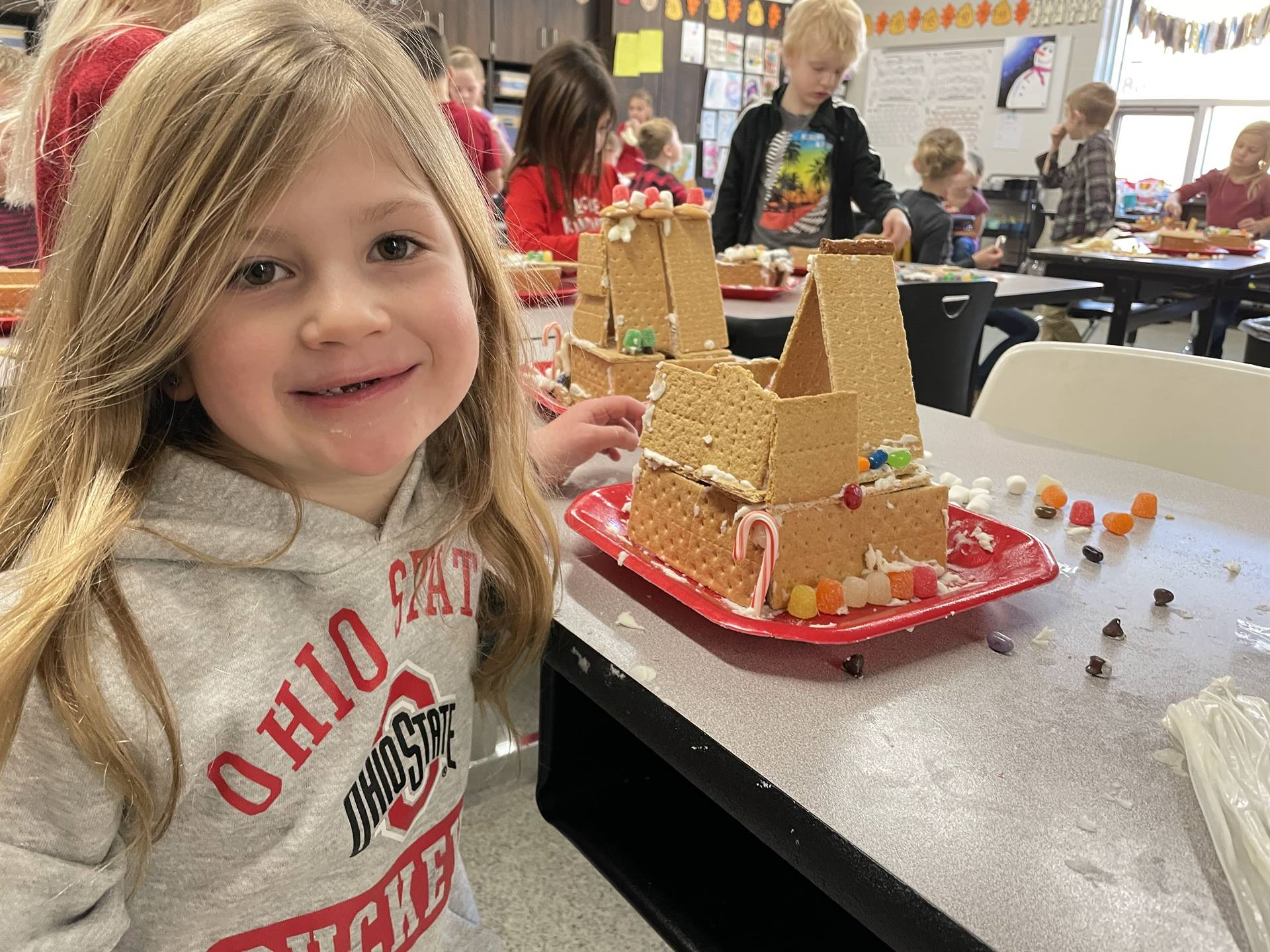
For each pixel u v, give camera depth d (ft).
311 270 1.70
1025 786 1.89
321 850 1.97
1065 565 3.00
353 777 2.00
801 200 10.51
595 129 9.06
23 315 1.91
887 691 2.25
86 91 2.97
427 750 2.26
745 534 2.48
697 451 2.75
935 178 13.43
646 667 2.33
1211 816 1.76
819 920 2.63
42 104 3.26
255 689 1.79
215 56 1.64
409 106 1.86
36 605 1.58
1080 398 4.76
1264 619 2.67
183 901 1.92
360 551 1.96
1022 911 1.57
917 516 2.78
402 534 2.12
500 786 4.65
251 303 1.66
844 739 2.04
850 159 10.45
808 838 1.79
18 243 5.93
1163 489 3.71
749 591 2.54
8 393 1.91
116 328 1.68
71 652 1.59
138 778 1.65
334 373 1.71
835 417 2.60
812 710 2.15
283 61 1.66
